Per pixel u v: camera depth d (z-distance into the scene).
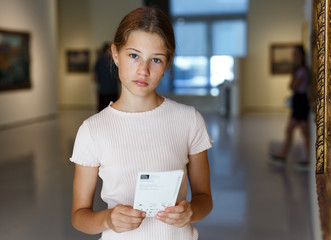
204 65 19.27
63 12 19.66
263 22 17.52
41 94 15.10
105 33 17.55
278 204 5.52
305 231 4.57
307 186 6.30
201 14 19.11
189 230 1.87
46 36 15.37
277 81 17.62
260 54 17.66
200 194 1.91
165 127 1.81
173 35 1.69
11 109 13.34
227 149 9.43
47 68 15.46
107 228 1.67
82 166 1.82
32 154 8.92
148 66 1.64
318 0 1.85
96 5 17.53
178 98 17.52
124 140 1.77
